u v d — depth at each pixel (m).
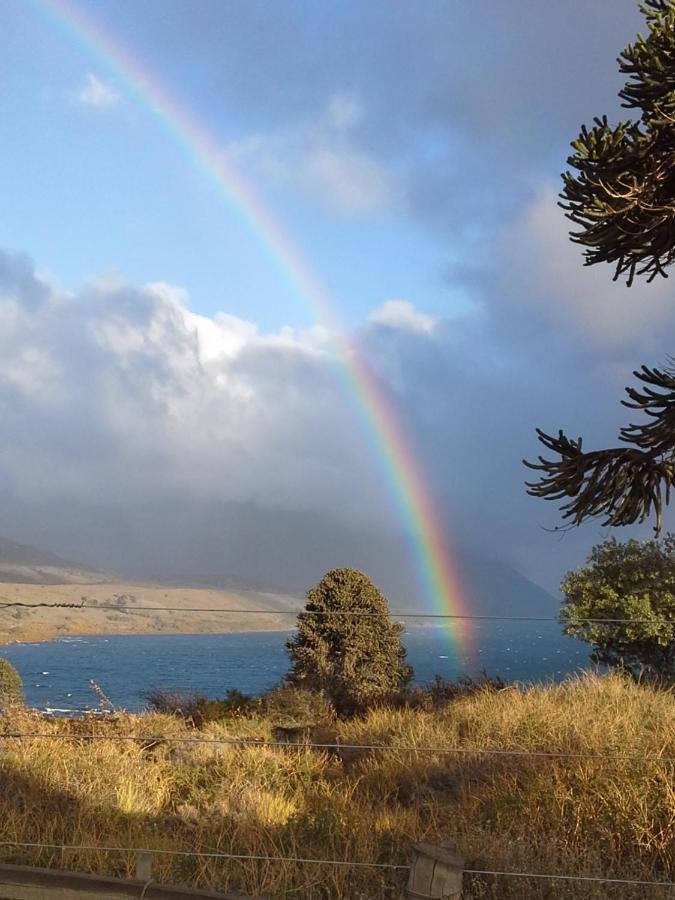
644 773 7.66
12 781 8.05
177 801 9.10
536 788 7.80
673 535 17.30
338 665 19.64
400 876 6.30
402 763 10.12
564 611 17.41
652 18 10.41
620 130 10.33
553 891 5.97
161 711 16.09
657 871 6.69
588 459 10.77
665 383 10.41
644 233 10.39
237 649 133.38
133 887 4.84
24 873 4.96
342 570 20.58
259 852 6.90
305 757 10.69
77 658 98.81
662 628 15.98
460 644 115.50
